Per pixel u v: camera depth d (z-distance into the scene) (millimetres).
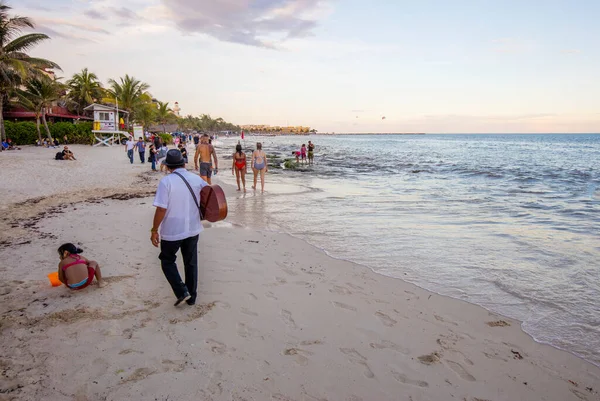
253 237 7324
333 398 2945
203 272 5410
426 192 14117
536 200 12523
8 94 32938
